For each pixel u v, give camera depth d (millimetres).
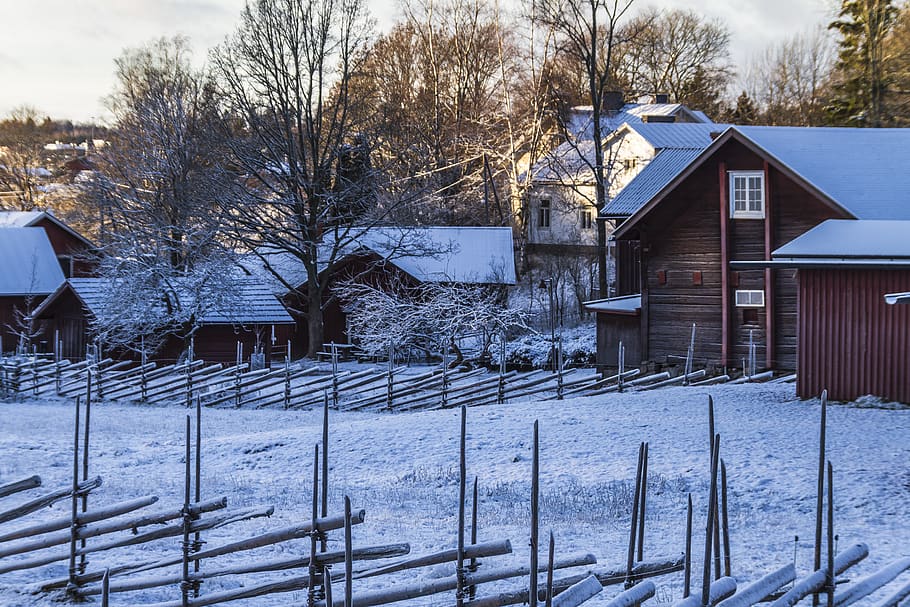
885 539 13320
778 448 19219
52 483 18359
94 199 54469
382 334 45781
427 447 21297
